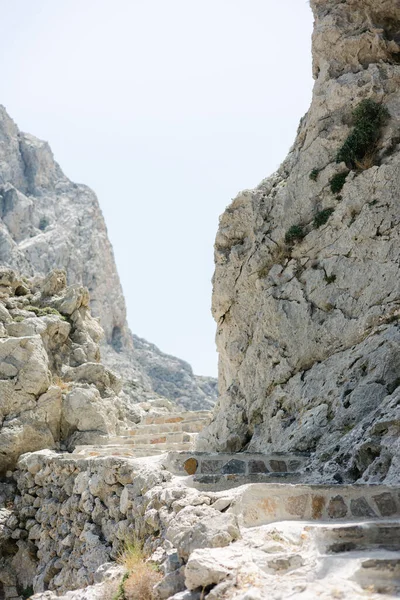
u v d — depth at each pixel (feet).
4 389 57.88
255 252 49.19
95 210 170.50
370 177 44.83
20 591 50.21
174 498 26.20
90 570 34.60
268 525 22.11
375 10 51.08
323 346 42.93
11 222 150.92
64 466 45.50
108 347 153.69
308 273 45.73
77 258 153.07
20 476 53.57
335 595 16.93
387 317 40.42
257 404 45.50
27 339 60.39
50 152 174.19
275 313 45.96
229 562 19.04
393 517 23.22
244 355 48.83
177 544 21.77
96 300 154.81
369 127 46.32
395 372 37.22
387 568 18.01
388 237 42.78
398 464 27.25
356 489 23.93
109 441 57.82
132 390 108.27
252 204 50.55
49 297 73.05
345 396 38.65
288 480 31.04
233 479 30.09
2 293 69.31
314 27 52.75
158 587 20.25
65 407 59.93
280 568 19.03
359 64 49.55
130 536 30.55
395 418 29.89
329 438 36.86
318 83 50.29
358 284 42.86
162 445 50.75
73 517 41.19
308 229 47.24
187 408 153.89
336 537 20.53
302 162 49.24
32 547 50.08
